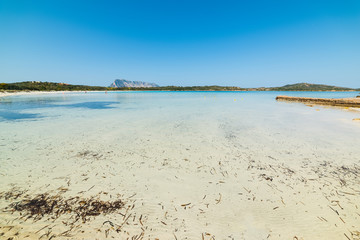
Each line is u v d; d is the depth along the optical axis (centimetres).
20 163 529
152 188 407
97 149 652
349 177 446
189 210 336
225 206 346
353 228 293
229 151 635
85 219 313
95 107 2111
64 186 412
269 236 279
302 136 811
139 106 2256
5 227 292
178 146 687
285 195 379
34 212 328
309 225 300
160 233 285
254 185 418
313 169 492
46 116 1403
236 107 2144
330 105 2441
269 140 757
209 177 456
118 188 407
